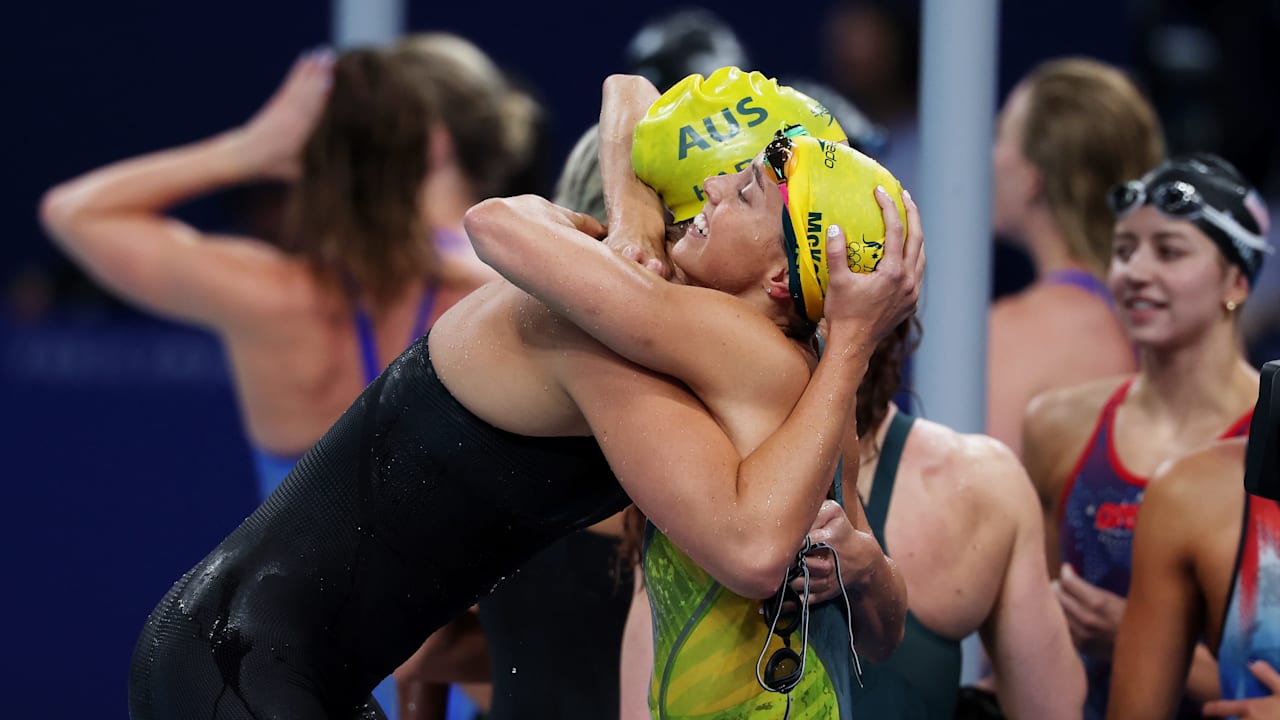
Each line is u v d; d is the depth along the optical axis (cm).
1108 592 1051
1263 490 734
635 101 817
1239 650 925
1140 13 2098
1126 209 1047
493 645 941
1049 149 1323
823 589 746
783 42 2695
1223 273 1023
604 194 786
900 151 1906
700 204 763
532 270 705
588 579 899
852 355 709
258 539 816
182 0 2697
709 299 715
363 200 1279
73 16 2691
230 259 1272
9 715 1678
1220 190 1018
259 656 779
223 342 1702
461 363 770
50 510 1686
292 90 1296
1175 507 954
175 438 1697
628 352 705
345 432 812
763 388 709
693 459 693
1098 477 1088
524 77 2741
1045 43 2456
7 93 2695
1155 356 1063
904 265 720
